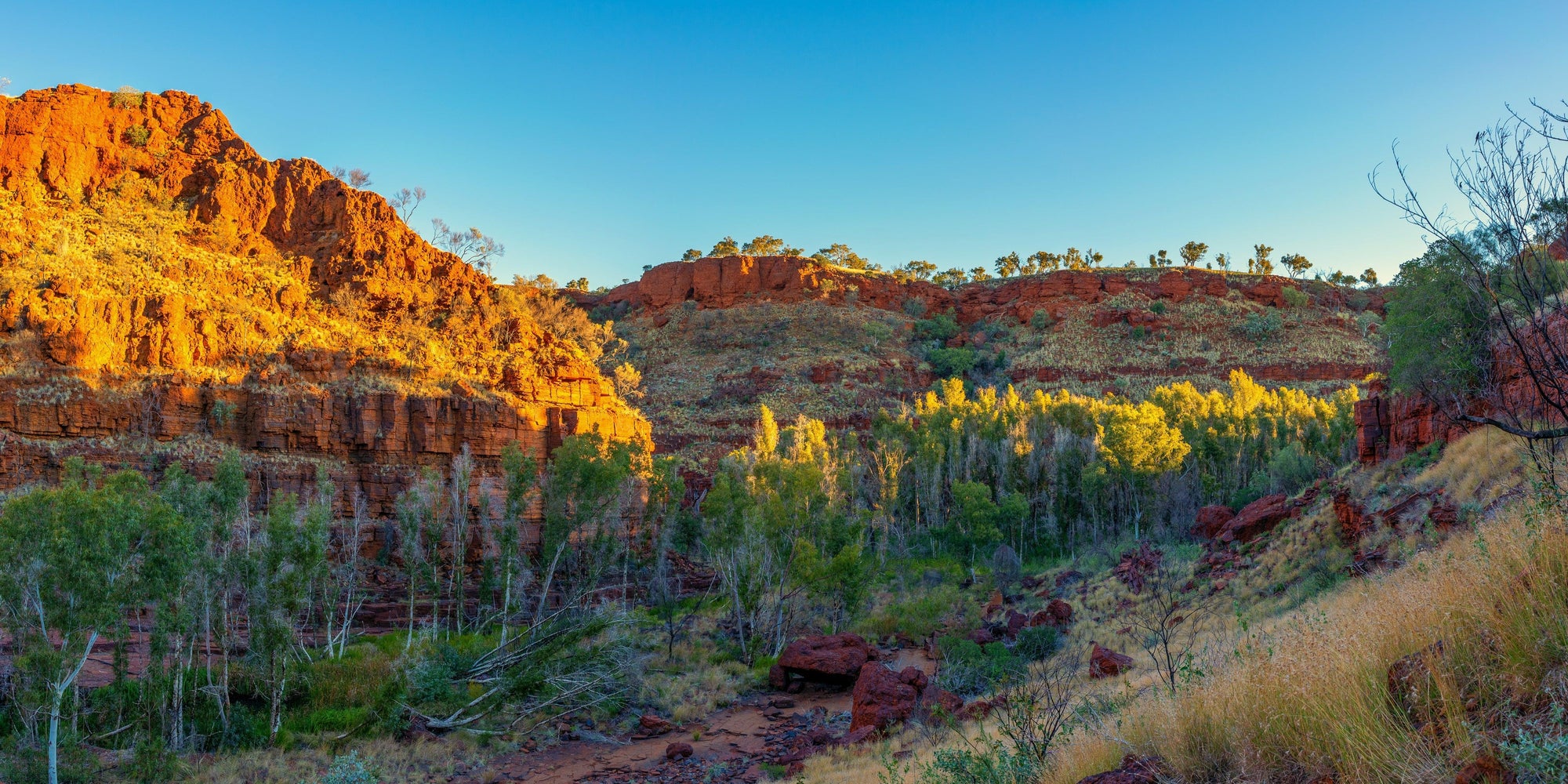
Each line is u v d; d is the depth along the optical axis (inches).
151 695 899.4
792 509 1881.2
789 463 2122.3
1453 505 1024.2
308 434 1879.9
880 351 5275.6
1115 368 4886.8
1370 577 725.3
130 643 1171.9
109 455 1681.8
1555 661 221.8
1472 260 288.4
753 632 1612.9
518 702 1175.6
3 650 978.7
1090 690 782.5
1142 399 4429.1
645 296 6215.6
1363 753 225.6
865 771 759.7
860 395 4591.5
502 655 1278.3
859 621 1754.4
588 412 2272.4
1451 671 238.2
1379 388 1556.3
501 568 1631.4
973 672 1168.2
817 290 5876.0
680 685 1357.0
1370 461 1466.5
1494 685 227.9
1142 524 2508.6
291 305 2234.3
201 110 2829.7
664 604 1760.6
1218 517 1884.8
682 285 6136.8
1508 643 232.1
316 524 1102.4
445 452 1998.0
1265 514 1525.6
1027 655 1298.0
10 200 2229.3
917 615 1701.5
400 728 1066.1
